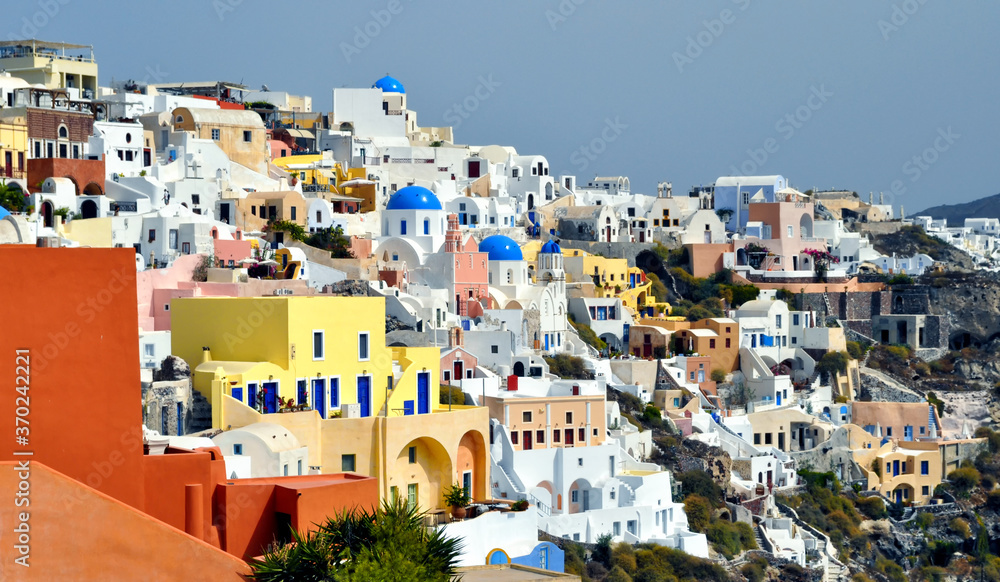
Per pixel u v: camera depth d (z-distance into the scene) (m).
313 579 49.75
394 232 172.88
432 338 133.88
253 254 154.12
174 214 158.75
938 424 184.50
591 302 182.88
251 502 54.53
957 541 167.12
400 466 84.88
